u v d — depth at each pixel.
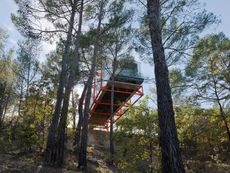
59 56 23.23
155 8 8.30
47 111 15.55
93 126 31.83
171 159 6.30
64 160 14.52
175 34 12.47
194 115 19.36
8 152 13.21
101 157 19.22
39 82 15.52
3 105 23.62
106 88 24.17
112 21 17.89
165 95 7.06
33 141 13.53
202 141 21.67
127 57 21.25
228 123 19.86
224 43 15.77
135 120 13.05
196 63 15.12
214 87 17.86
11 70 25.05
